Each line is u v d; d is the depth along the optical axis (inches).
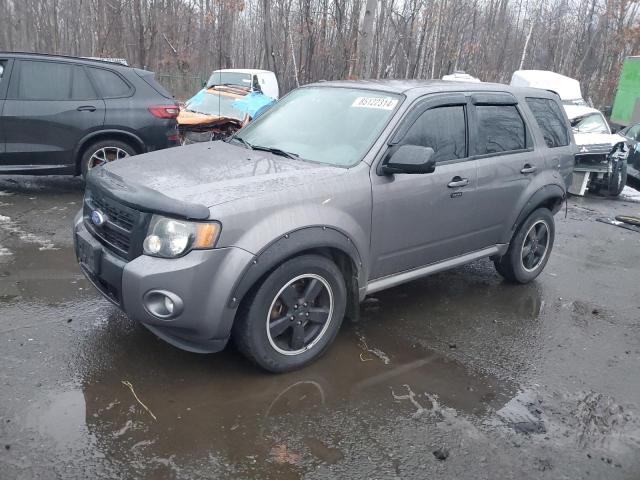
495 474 114.2
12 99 272.4
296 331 142.4
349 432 123.4
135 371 139.2
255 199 130.6
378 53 789.9
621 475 117.0
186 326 126.3
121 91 295.6
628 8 1175.0
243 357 149.3
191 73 1036.5
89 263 141.3
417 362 155.1
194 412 125.6
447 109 175.5
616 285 231.5
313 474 110.3
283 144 168.6
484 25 1184.2
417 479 111.2
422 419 129.8
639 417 137.6
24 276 188.7
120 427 118.8
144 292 123.8
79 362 140.8
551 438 127.0
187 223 123.9
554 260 259.8
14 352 142.6
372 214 151.9
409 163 148.3
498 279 225.9
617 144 431.2
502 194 191.3
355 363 151.7
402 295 201.2
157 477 106.3
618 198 446.6
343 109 171.6
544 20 1321.4
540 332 180.2
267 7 626.8
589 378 154.2
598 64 1227.2
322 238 138.5
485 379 149.3
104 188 137.9
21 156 276.7
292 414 127.7
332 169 149.1
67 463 107.7
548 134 215.6
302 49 645.3
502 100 196.5
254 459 112.9
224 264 125.6
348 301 157.9
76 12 1051.9
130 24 958.4
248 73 585.9
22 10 1121.4
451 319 184.2
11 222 243.0
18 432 114.6
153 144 303.7
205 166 149.0
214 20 973.8
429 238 171.5
